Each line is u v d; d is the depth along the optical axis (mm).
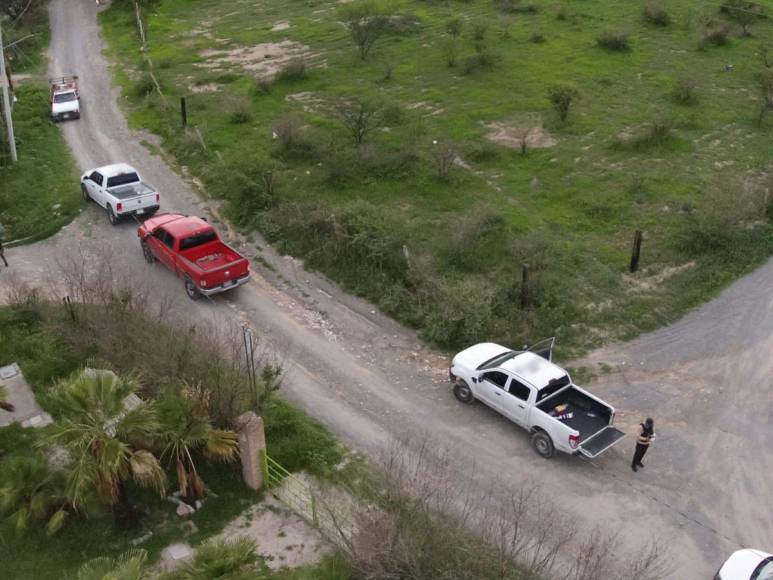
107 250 24516
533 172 27922
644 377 18641
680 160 28516
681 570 13375
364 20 40750
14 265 23922
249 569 12320
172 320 20266
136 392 16125
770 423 17062
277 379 18406
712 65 38281
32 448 16000
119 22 49594
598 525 14297
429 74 37469
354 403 17844
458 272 22281
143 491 15055
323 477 15383
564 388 16438
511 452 16234
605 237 24031
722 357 19250
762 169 27812
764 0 49188
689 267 22656
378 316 21312
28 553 13992
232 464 15570
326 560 13406
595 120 31922
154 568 13461
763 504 14844
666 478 15523
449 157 26984
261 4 52562
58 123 34844
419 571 11672
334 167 27266
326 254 23266
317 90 36125
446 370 19125
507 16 46375
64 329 19125
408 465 15617
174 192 28328
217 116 33625
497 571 11617
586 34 42844
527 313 20312
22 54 43031
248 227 25547
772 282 22141
